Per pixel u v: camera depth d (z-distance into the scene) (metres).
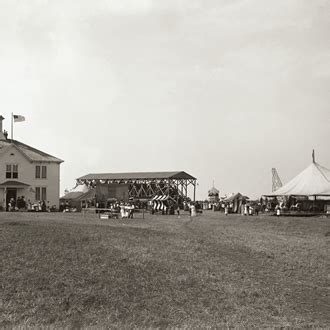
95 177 107.00
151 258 26.62
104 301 20.25
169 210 69.94
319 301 21.72
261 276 25.31
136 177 102.00
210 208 103.25
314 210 66.19
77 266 24.06
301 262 29.03
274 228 45.81
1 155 76.19
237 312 19.78
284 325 18.36
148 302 20.44
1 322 17.78
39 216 51.97
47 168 79.44
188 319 18.86
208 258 28.11
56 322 18.09
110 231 34.12
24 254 25.19
